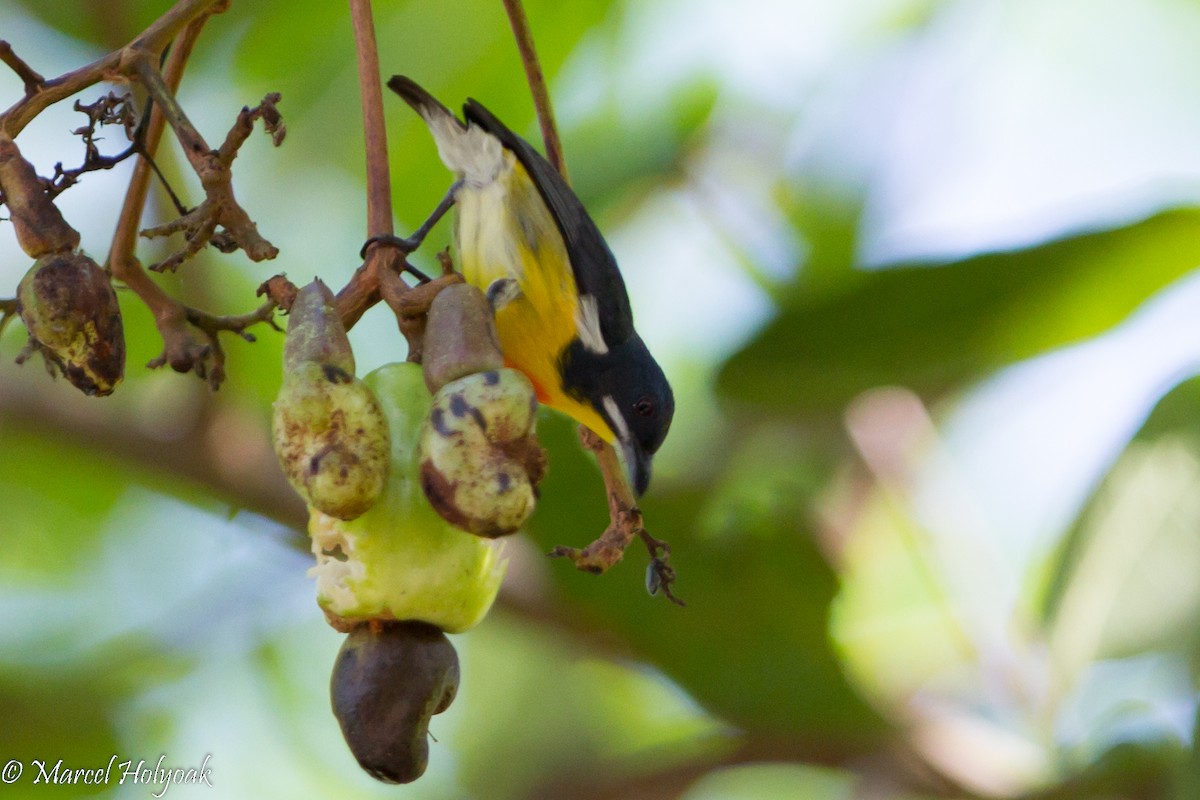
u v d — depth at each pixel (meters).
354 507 3.91
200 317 5.33
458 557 4.31
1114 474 8.16
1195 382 7.93
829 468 10.78
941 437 11.49
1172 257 7.48
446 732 13.23
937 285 7.59
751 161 11.25
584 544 9.55
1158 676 8.59
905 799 9.23
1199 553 8.09
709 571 9.73
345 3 10.54
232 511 10.92
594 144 11.14
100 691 11.28
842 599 10.25
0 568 12.16
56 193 4.64
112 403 11.01
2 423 10.77
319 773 12.16
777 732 9.70
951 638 10.39
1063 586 8.41
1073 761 8.99
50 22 10.66
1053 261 7.50
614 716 13.26
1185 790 7.44
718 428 10.87
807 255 10.91
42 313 4.39
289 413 3.91
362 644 4.34
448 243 10.84
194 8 4.64
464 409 3.91
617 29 10.96
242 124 4.29
